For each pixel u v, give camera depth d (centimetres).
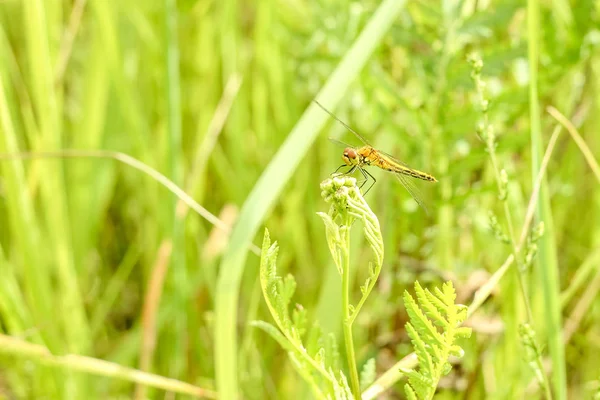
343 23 79
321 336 60
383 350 76
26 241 73
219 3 86
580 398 79
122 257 87
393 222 77
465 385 74
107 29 79
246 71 87
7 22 85
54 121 77
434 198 75
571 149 79
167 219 76
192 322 79
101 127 83
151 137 85
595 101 80
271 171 65
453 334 57
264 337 80
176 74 76
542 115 78
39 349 70
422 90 75
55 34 79
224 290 63
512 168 77
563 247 81
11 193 73
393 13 68
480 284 73
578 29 74
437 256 77
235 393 63
